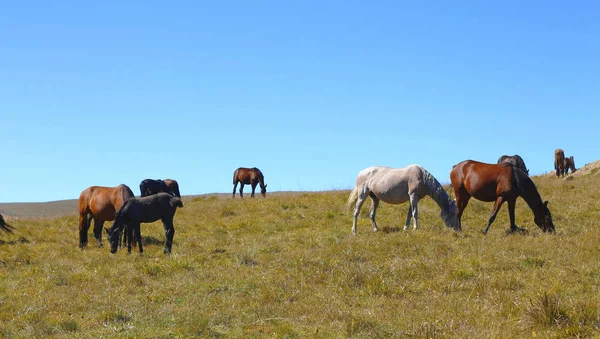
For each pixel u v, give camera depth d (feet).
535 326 25.03
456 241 44.45
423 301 30.30
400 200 52.54
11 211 169.99
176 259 43.27
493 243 42.73
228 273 38.60
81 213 56.95
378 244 44.01
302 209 69.10
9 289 37.99
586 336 23.48
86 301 33.42
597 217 56.65
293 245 48.70
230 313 29.22
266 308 29.76
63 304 32.81
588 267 34.91
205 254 46.24
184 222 66.18
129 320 29.01
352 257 41.11
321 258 41.19
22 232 65.10
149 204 49.24
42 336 26.81
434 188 51.96
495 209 49.93
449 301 29.55
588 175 105.40
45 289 37.76
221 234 58.13
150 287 36.40
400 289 32.58
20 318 30.04
